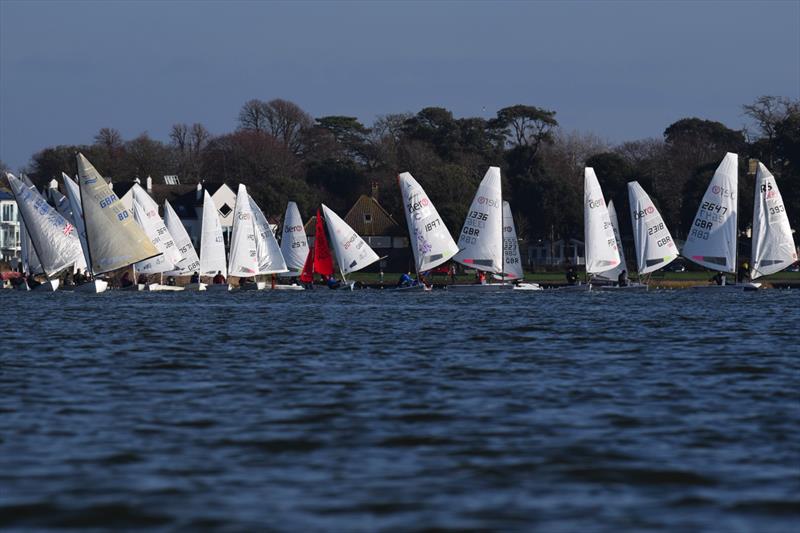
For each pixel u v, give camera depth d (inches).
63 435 3090.6
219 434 3120.1
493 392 3934.5
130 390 3988.7
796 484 2551.7
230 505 2369.6
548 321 7859.3
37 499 2407.7
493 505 2375.7
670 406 3609.7
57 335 6510.8
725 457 2822.3
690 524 2244.1
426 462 2770.7
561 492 2485.2
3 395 3846.0
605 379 4306.1
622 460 2787.9
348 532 2185.0
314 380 4274.1
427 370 4621.1
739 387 4067.4
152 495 2445.9
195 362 4940.9
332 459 2802.7
